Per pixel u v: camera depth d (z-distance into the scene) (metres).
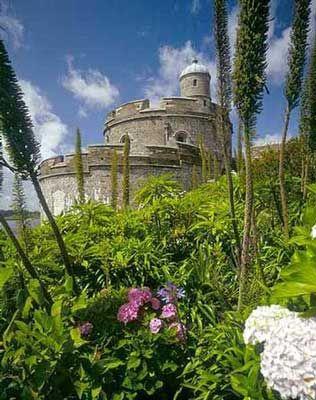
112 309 3.00
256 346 2.03
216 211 4.20
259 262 2.91
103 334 2.79
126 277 3.80
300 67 3.02
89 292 3.71
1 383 2.24
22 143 2.82
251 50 2.61
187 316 3.16
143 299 2.96
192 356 2.81
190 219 4.52
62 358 2.34
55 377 2.31
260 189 4.45
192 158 26.02
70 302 2.79
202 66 38.69
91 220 4.68
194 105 33.00
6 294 2.90
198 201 4.70
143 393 2.75
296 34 2.99
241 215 4.01
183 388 2.75
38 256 3.55
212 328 2.76
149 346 2.70
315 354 1.71
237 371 2.11
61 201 26.91
